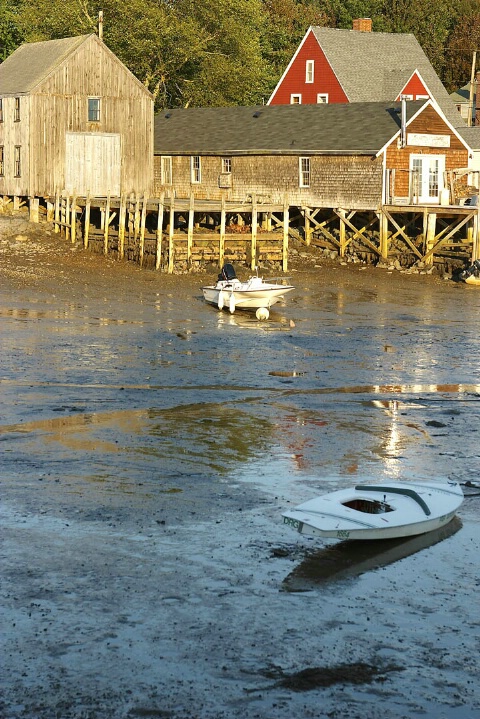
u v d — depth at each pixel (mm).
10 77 72938
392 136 64688
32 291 48000
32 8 91688
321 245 68312
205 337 38031
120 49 90062
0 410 25266
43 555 15297
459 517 17672
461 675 11820
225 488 19094
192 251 57625
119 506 17766
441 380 31156
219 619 13172
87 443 22266
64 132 70062
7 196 73312
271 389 29125
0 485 18859
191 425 24359
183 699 11125
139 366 31875
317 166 68125
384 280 58250
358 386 29891
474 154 82875
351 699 11211
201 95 94500
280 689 11391
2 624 12844
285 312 45625
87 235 62594
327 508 16469
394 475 20375
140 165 73562
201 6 90000
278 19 123812
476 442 23359
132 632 12742
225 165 74062
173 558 15297
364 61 94062
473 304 49656
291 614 13375
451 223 67250
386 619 13305
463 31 139750
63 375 30000
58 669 11727
